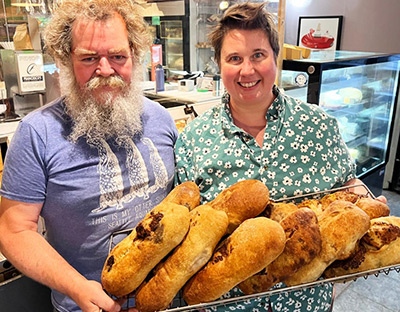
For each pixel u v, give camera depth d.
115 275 0.77
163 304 0.75
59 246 1.10
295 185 1.07
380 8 3.67
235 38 0.99
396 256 0.82
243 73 1.00
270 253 0.73
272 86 1.06
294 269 0.78
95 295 0.82
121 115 1.06
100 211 1.07
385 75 3.14
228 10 1.01
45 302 1.68
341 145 1.15
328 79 2.50
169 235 0.74
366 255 0.83
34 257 0.96
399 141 3.50
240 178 1.08
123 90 1.07
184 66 3.75
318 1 4.18
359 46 3.93
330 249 0.79
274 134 1.08
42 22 1.96
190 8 3.54
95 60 1.00
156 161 1.16
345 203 0.87
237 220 0.84
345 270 0.83
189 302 0.78
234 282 0.73
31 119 1.03
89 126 1.04
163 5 3.70
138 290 0.78
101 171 1.06
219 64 1.09
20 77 1.96
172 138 1.27
